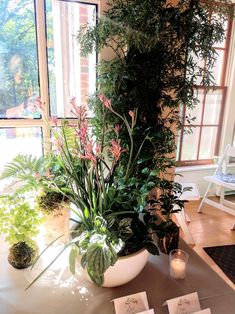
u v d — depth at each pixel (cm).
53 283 89
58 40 179
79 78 190
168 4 145
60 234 107
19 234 93
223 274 191
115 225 86
